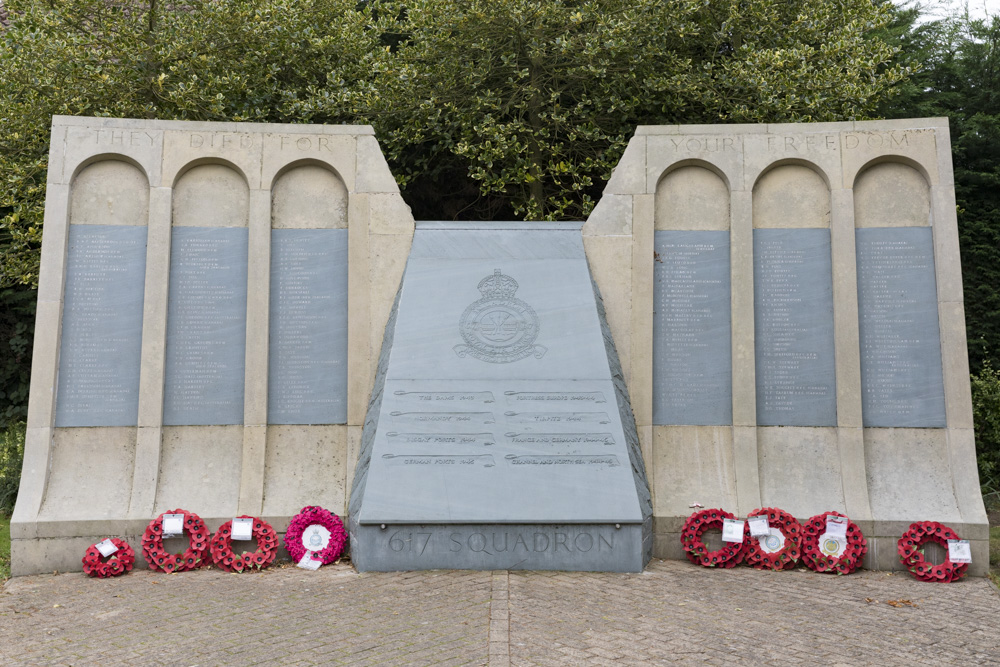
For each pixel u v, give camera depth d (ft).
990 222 52.95
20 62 43.39
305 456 30.89
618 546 26.73
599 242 32.27
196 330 31.12
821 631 21.15
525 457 27.66
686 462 30.68
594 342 29.96
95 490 29.43
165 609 23.32
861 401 30.19
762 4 45.68
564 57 48.03
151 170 31.32
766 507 29.32
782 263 31.45
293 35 46.44
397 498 26.89
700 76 45.85
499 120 50.44
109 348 30.50
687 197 32.37
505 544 26.66
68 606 23.99
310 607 22.98
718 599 23.89
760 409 30.81
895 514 28.84
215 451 30.63
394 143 49.37
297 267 32.01
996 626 21.95
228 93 46.19
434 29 47.47
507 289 31.04
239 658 19.06
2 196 44.50
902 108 57.41
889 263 30.91
